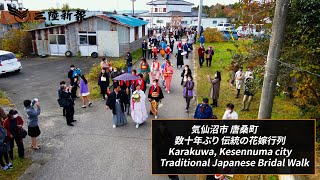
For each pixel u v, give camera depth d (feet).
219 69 70.69
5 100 49.67
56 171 27.94
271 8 29.14
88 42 93.86
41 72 73.46
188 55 90.02
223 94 51.57
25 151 31.71
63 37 94.68
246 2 29.76
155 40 98.68
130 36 95.20
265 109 21.99
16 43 96.17
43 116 42.32
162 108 45.52
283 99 44.39
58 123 39.78
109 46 93.25
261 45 31.22
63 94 38.01
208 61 76.89
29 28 107.45
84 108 45.93
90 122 40.22
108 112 44.21
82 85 45.37
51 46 96.17
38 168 28.37
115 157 30.68
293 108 40.65
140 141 34.45
